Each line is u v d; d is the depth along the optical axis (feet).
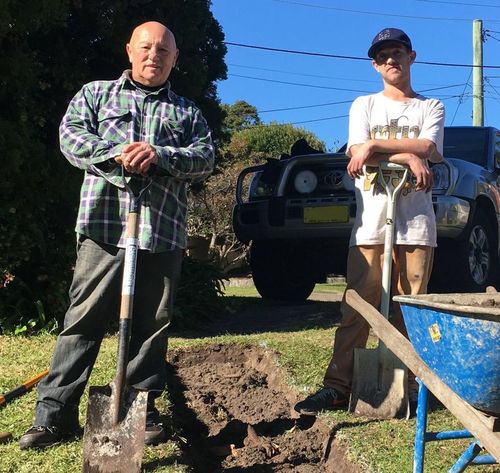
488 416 7.00
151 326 10.16
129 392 9.00
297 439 11.14
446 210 19.13
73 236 19.67
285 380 13.79
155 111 10.03
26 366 14.60
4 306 18.67
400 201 11.82
